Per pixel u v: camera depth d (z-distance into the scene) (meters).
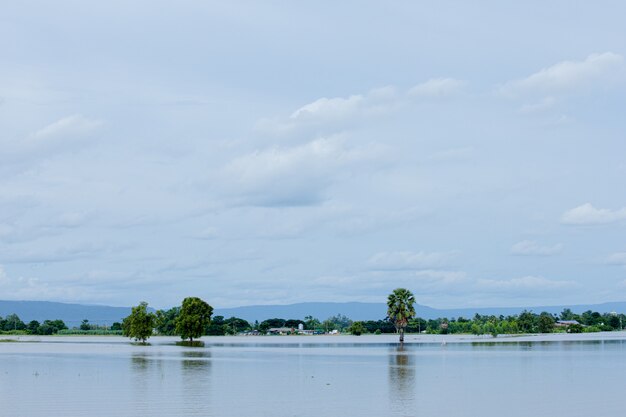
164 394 62.84
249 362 110.81
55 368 97.50
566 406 54.56
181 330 189.25
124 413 51.03
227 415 50.00
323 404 55.91
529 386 69.44
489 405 55.16
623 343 184.00
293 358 124.00
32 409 53.31
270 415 50.00
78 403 56.62
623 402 56.88
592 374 83.50
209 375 84.06
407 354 135.25
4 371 92.31
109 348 178.12
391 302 183.88
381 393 63.56
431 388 67.88
